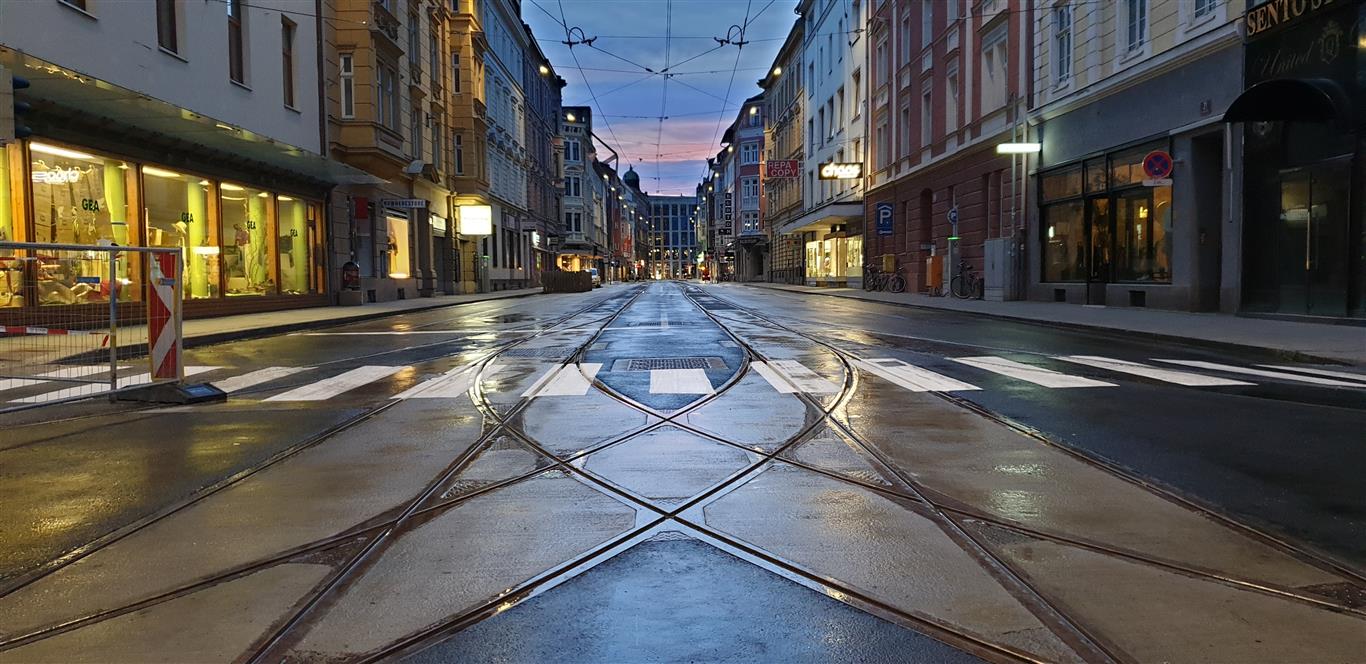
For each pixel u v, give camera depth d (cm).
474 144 3938
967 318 1817
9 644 264
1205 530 365
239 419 661
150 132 1620
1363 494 416
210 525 385
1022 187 2308
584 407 690
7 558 344
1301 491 421
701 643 261
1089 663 246
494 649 259
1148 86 1736
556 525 379
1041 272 2269
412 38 3139
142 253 756
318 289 2425
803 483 446
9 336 698
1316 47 1289
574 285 4362
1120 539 354
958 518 384
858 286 4175
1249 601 290
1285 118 1307
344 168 2175
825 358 1027
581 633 269
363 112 2538
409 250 3231
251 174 2036
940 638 263
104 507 417
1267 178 1449
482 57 4156
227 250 1953
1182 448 518
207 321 1698
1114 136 1873
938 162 2966
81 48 1385
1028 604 288
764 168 7219
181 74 1681
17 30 1248
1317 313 1340
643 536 362
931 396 727
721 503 409
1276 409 650
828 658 250
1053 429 580
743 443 545
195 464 507
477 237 4141
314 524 385
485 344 1278
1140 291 1792
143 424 646
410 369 970
